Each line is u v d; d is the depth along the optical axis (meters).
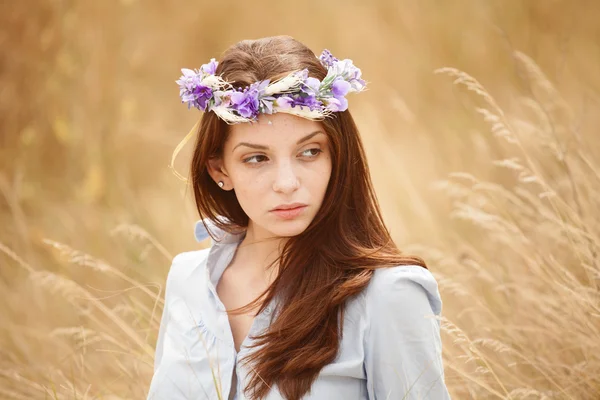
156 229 6.08
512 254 4.59
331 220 2.68
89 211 6.50
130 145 7.82
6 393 4.36
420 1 9.75
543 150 4.91
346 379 2.62
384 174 6.80
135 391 4.01
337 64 2.62
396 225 5.94
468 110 7.03
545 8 8.34
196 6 10.89
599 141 5.23
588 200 4.49
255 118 2.54
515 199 4.50
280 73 2.59
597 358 3.55
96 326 4.77
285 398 2.56
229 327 2.79
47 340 4.81
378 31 9.98
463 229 5.39
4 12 7.66
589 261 3.74
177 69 10.23
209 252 2.99
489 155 5.76
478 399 3.62
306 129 2.57
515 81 7.04
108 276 5.41
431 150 6.83
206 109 2.69
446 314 4.29
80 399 3.92
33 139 7.45
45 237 6.08
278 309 2.70
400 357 2.56
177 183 7.11
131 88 8.50
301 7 10.91
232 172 2.66
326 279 2.64
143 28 9.94
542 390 3.55
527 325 3.99
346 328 2.61
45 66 7.67
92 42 7.84
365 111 8.31
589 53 7.44
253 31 10.89
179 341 2.89
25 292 5.38
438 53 8.95
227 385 2.70
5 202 6.82
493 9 8.67
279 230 2.61
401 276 2.57
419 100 8.39
